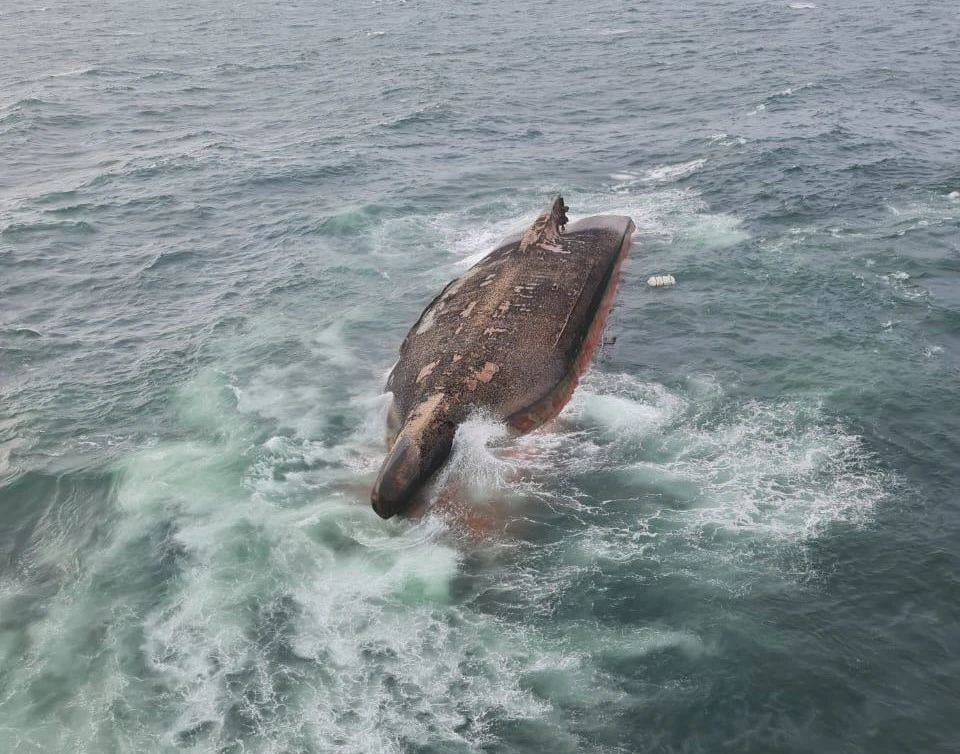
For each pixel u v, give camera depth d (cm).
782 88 6456
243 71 8694
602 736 1609
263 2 14088
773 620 1830
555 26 10262
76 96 7650
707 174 4641
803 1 10712
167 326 3338
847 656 1739
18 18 13225
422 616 1888
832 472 2256
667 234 3866
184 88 7975
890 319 2981
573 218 4109
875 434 2395
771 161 4697
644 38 9119
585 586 1948
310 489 2331
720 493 2211
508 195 4569
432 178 4919
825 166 4556
